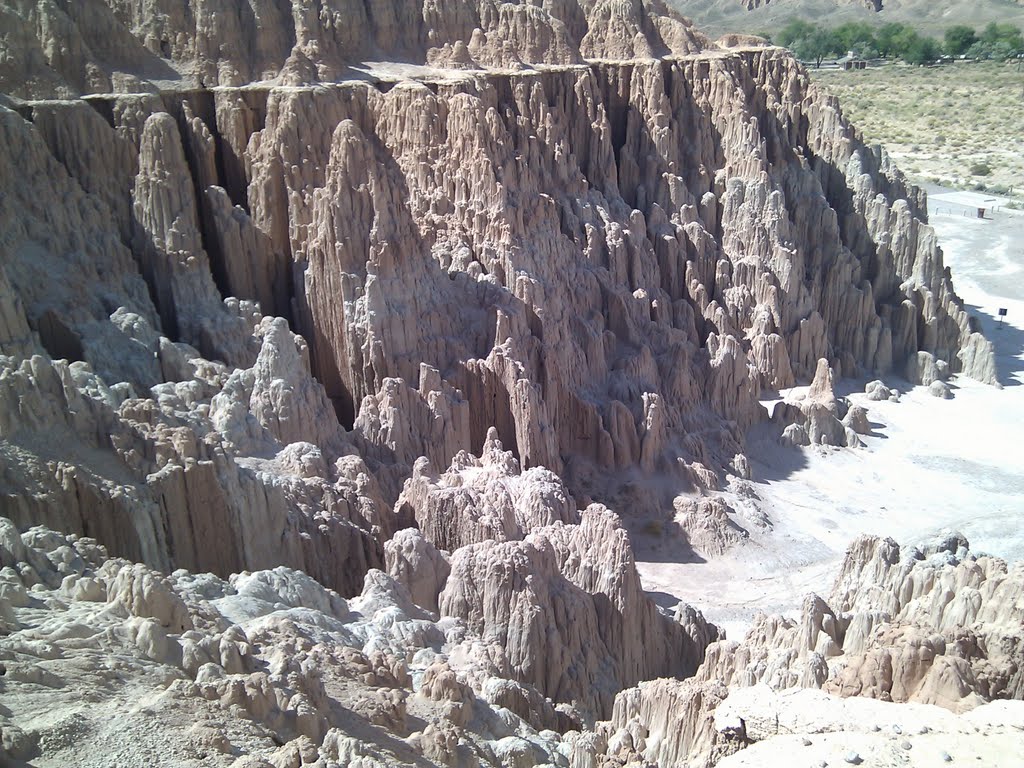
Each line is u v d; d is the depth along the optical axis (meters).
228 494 32.31
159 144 44.25
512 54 64.44
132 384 37.88
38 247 40.53
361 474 39.31
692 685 25.86
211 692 18.78
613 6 73.44
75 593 22.06
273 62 53.44
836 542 50.25
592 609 35.62
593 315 57.78
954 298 75.75
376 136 54.19
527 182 56.19
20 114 43.41
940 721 20.91
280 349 40.84
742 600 45.09
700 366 60.16
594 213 62.06
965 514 53.00
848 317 72.50
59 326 38.31
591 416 52.56
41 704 17.05
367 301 45.72
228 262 47.12
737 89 72.06
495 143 54.62
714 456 56.09
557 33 68.31
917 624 26.77
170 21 51.75
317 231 46.75
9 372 29.03
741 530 50.38
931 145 162.50
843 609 34.53
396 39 61.75
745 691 23.05
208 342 42.84
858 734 20.41
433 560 35.75
